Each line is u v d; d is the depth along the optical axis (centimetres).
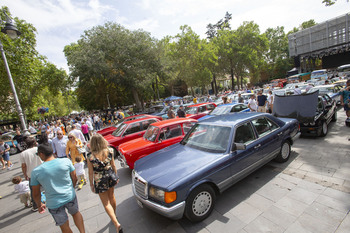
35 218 414
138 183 321
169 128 560
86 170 671
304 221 277
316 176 392
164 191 271
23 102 2331
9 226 394
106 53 1953
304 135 625
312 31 3123
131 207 379
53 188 250
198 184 290
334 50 3303
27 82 1855
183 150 386
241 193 369
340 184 353
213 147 360
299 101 611
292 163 466
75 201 274
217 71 3812
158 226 312
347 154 469
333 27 2875
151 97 4166
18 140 1314
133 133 741
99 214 378
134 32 2116
